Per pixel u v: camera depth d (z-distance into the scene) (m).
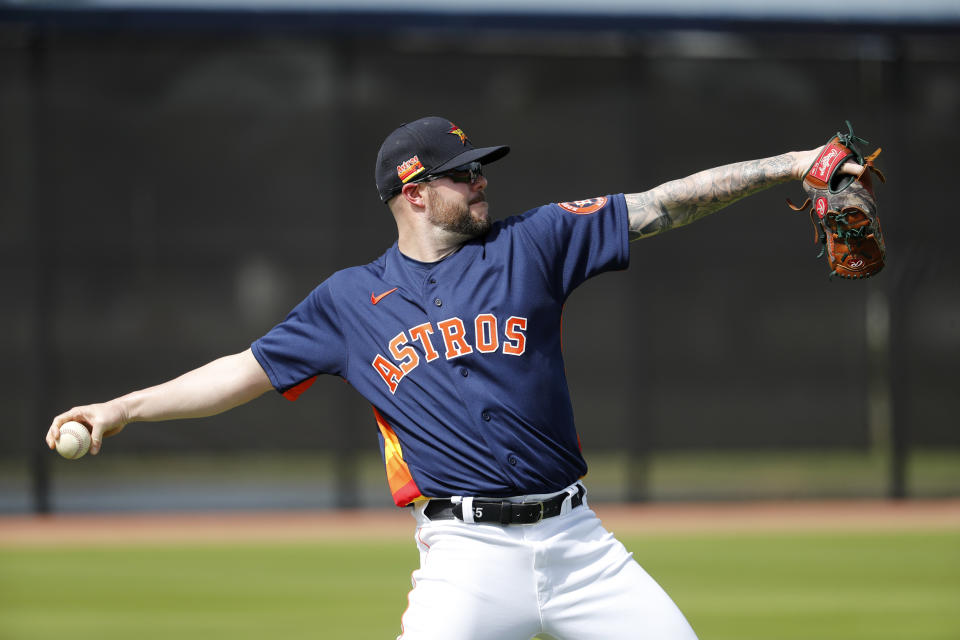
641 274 44.03
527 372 11.05
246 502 41.69
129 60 43.56
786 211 44.53
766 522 38.06
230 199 43.59
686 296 44.19
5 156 43.25
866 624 23.11
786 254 44.47
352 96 44.06
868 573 28.75
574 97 44.81
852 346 44.50
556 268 11.51
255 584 27.67
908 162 45.06
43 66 43.38
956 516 39.03
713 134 45.19
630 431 43.66
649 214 11.59
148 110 43.53
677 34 44.78
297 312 11.95
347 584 27.48
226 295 43.44
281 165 43.78
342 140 43.94
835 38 45.12
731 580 27.92
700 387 44.06
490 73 44.62
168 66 43.62
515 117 44.66
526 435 10.97
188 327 43.25
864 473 44.03
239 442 42.81
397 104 44.25
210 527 37.84
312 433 42.69
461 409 11.05
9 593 26.94
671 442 43.78
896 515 39.47
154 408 11.82
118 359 43.00
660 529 36.88
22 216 43.09
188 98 43.66
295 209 43.75
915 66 45.22
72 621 23.80
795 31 45.00
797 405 44.34
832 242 10.88
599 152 44.88
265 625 23.16
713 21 44.75
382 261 11.96
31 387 42.62
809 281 44.47
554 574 10.94
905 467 43.81
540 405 11.06
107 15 43.31
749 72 45.31
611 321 43.97
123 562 31.27
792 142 45.34
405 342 11.29
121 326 43.06
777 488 43.50
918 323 44.50
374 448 42.66
